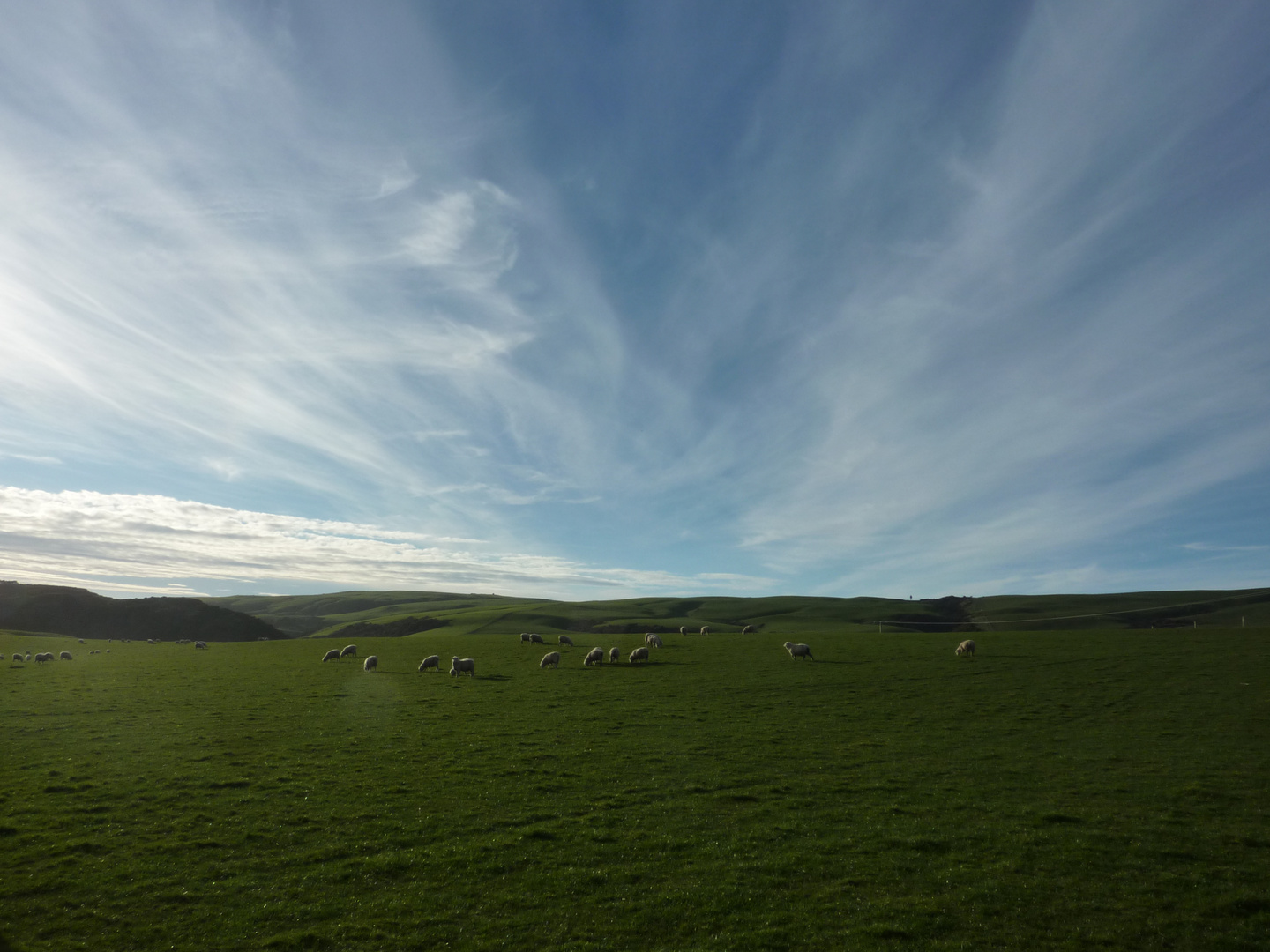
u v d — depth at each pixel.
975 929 13.30
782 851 17.25
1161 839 17.80
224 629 159.62
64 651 68.06
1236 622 120.88
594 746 28.02
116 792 21.34
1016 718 33.12
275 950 12.56
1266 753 26.22
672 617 174.25
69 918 13.62
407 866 16.28
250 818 19.33
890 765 25.31
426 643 81.38
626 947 12.74
